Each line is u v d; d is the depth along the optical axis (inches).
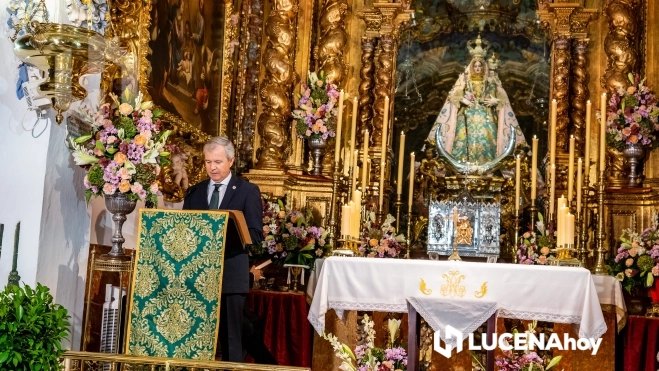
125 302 244.8
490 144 386.0
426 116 399.9
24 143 217.3
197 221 205.9
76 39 210.7
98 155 221.1
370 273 229.3
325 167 382.0
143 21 270.4
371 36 393.7
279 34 377.1
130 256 225.5
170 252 205.9
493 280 224.8
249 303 291.1
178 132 303.3
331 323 262.7
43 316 175.0
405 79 405.4
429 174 383.9
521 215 374.6
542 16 388.2
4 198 215.3
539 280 223.5
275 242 308.0
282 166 367.6
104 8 237.1
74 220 230.4
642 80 358.9
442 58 406.3
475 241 340.5
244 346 249.0
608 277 258.5
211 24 341.1
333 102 371.9
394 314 260.2
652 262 295.1
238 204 223.9
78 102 229.1
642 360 272.8
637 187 358.3
